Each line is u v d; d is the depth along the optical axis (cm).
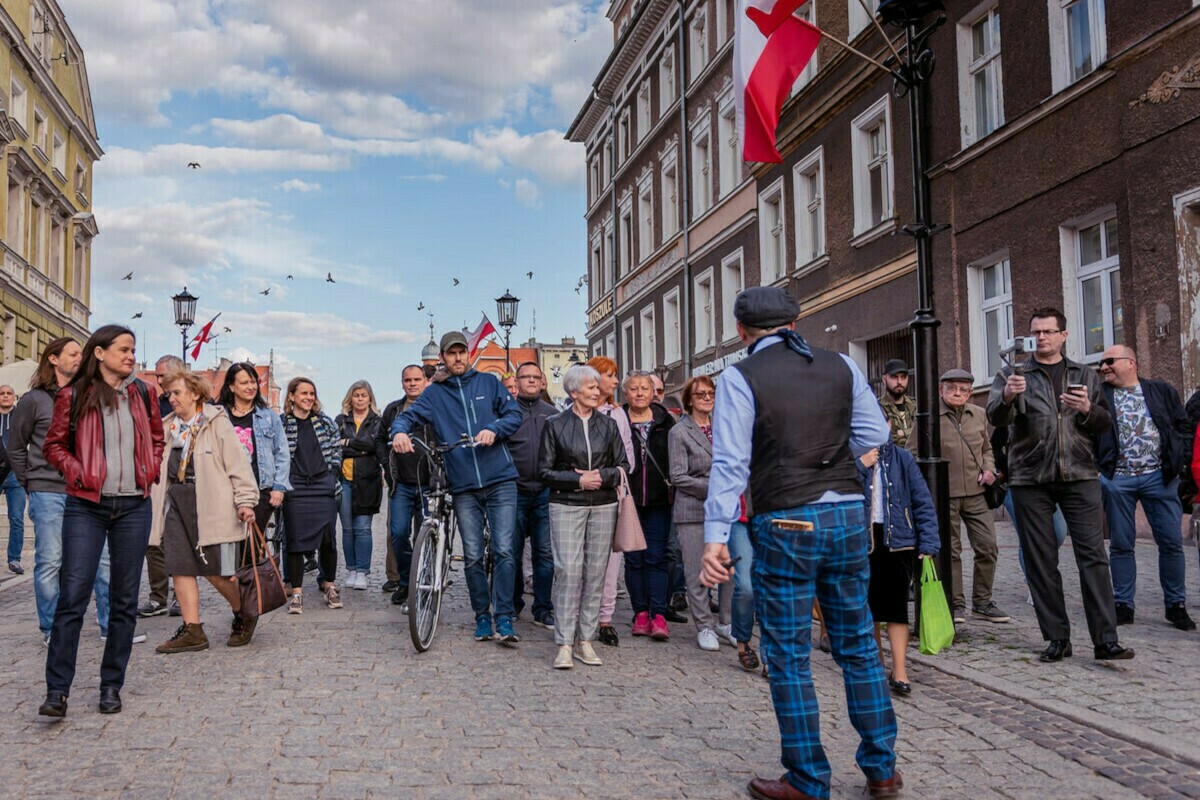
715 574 353
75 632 481
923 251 659
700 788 379
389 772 396
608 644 676
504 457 675
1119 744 419
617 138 3353
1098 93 1115
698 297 2586
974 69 1396
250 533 654
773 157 771
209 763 406
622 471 619
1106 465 681
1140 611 721
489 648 659
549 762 410
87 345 492
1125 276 1080
